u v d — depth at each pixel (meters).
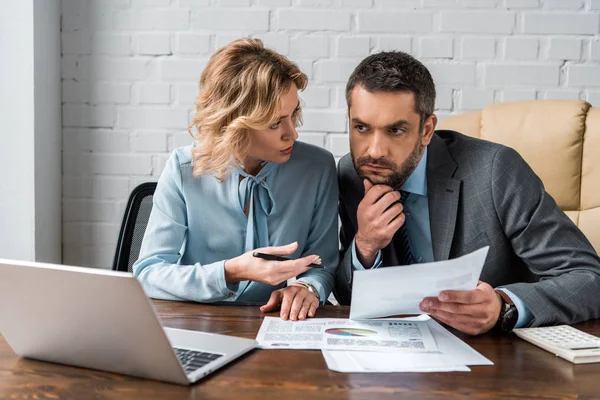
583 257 1.33
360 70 1.34
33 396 0.85
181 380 0.88
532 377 0.92
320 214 1.58
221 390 0.87
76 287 0.87
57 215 2.39
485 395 0.86
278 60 1.43
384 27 2.28
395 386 0.88
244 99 1.39
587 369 0.96
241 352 1.00
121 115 2.37
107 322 0.88
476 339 1.10
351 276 1.43
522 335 1.10
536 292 1.18
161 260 1.45
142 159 2.38
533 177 1.46
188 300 1.34
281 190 1.54
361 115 1.32
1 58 2.20
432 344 1.06
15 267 0.89
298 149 1.60
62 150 2.40
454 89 2.28
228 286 1.30
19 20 2.19
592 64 2.25
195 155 1.47
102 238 2.41
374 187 1.37
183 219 1.51
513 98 2.27
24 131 2.22
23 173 2.23
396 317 1.22
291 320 1.19
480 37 2.26
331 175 1.60
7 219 2.25
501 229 1.45
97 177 2.39
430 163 1.50
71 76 2.37
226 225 1.51
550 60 2.25
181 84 2.34
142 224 1.68
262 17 2.30
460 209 1.47
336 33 2.29
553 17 2.24
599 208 1.73
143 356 0.89
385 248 1.53
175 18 2.32
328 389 0.87
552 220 1.39
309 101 2.31
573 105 1.78
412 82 1.31
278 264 1.25
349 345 1.05
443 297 1.09
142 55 2.34
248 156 1.49
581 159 1.75
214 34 2.32
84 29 2.35
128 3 2.33
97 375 0.93
